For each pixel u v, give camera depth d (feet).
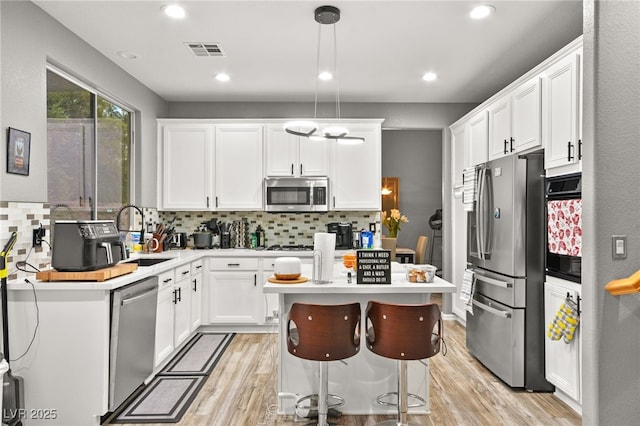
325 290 8.37
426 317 7.41
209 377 11.19
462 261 15.99
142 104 14.83
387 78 14.29
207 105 17.20
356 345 7.77
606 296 6.68
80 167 11.47
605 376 6.65
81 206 11.53
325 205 15.96
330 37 10.94
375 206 16.28
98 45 11.44
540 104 10.27
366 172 16.29
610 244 6.71
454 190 16.84
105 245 9.02
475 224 12.67
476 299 12.35
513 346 10.30
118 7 9.34
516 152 11.51
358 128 16.26
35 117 9.16
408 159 26.23
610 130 6.74
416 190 26.25
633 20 6.79
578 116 8.77
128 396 9.21
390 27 10.36
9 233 8.30
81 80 11.38
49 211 9.58
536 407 9.48
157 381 10.89
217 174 16.25
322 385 7.95
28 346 8.30
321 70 13.46
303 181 15.92
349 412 9.29
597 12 6.73
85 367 8.33
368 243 15.93
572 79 8.95
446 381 11.00
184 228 17.16
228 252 15.30
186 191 16.25
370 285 8.52
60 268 8.52
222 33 10.71
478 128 14.21
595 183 6.70
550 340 9.96
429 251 26.04
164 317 11.53
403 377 8.06
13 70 8.48
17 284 8.13
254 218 17.30
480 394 10.19
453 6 9.31
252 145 16.26
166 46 11.53
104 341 8.36
